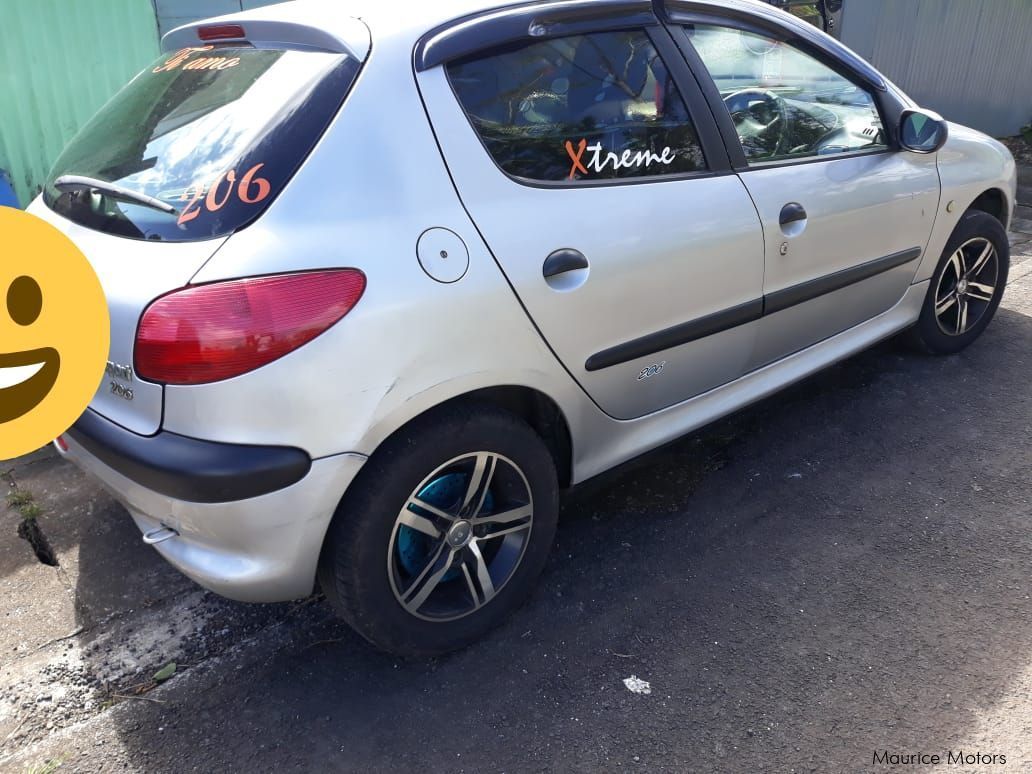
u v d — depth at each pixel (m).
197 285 1.77
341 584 2.05
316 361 1.81
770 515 2.92
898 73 8.88
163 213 1.94
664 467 3.25
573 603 2.53
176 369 1.77
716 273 2.61
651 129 2.51
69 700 2.24
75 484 3.25
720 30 2.77
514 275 2.10
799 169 2.90
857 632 2.35
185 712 2.19
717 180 2.64
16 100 5.18
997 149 3.94
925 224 3.47
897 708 2.09
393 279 1.90
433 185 2.03
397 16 2.14
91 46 5.27
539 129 2.27
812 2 7.72
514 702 2.18
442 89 2.10
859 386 3.82
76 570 2.75
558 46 2.35
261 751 2.06
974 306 4.04
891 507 2.93
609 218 2.32
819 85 3.09
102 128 2.44
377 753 2.04
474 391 2.22
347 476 1.91
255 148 1.92
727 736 2.04
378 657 2.36
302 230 1.85
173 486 1.84
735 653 2.30
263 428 1.80
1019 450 3.24
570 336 2.26
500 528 2.34
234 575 1.93
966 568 2.60
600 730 2.07
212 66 2.29
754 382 3.04
